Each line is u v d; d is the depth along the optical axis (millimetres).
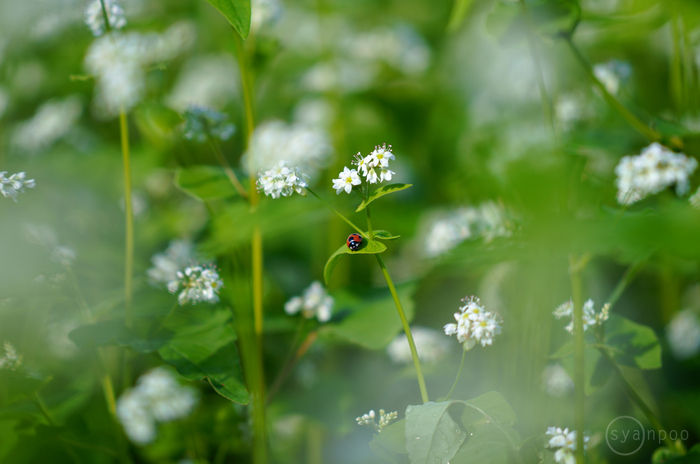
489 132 662
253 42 603
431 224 791
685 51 604
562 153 492
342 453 621
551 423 569
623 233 473
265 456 579
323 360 708
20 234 557
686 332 629
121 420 595
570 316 533
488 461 498
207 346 537
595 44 720
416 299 758
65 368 622
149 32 824
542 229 487
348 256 842
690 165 495
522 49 695
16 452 545
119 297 575
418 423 487
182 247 616
